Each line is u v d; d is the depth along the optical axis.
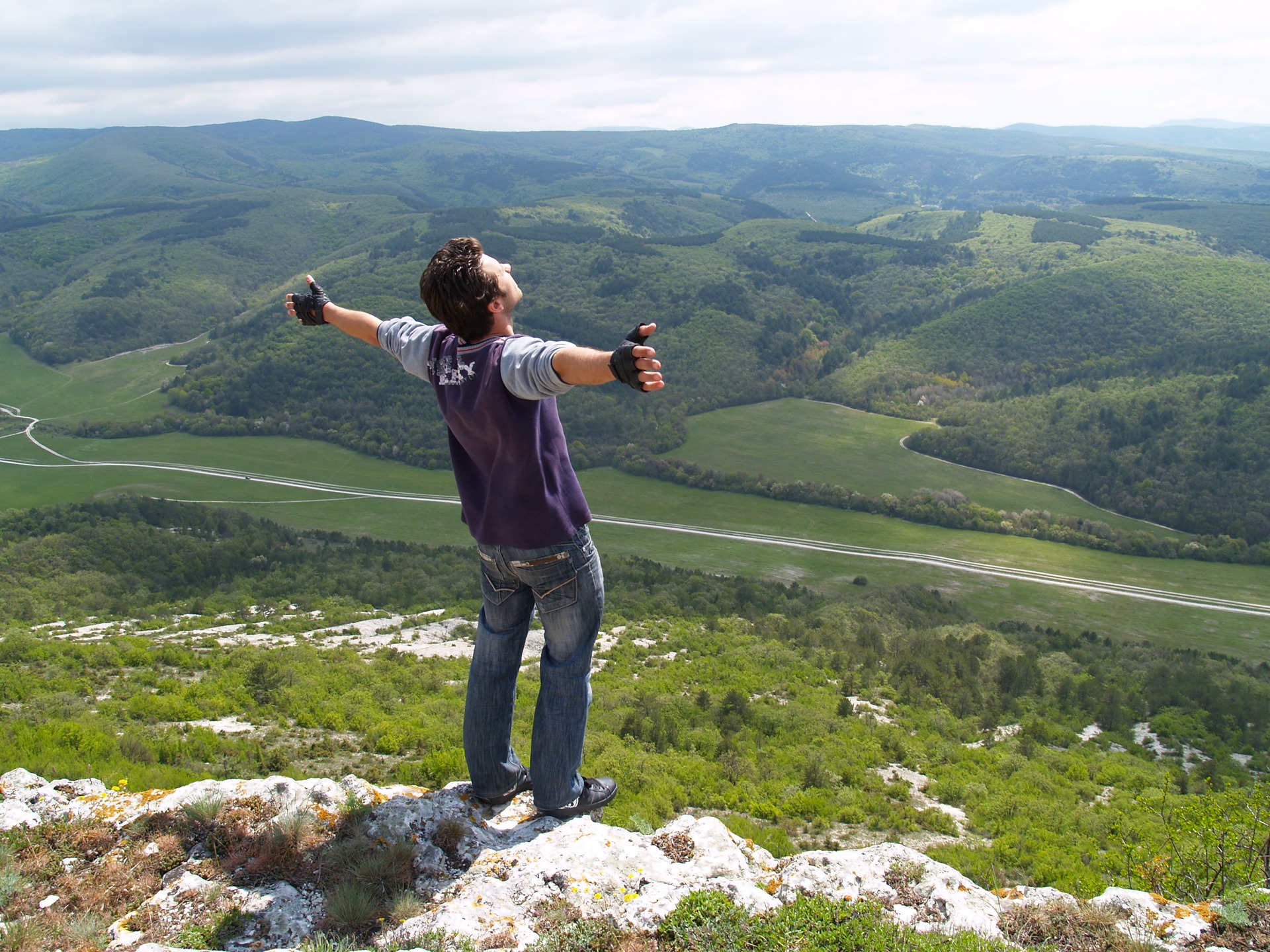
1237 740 64.94
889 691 63.94
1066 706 69.31
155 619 74.88
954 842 32.50
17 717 32.31
